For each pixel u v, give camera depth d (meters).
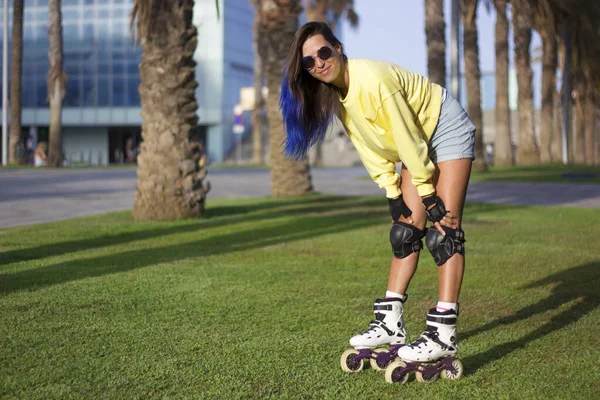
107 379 3.11
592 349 3.63
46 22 53.19
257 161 43.56
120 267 5.95
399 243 3.33
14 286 5.07
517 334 3.93
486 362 3.43
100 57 53.38
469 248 7.30
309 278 5.56
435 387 3.08
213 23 53.44
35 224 9.16
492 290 5.14
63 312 4.32
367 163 3.40
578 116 40.47
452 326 3.15
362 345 3.27
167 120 9.79
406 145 3.05
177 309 4.44
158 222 9.51
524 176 22.12
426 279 5.58
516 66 31.59
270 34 14.35
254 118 43.81
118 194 15.20
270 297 4.82
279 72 14.40
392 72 3.10
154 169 9.81
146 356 3.45
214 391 2.96
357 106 3.13
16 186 17.52
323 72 3.09
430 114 3.19
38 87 53.91
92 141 55.78
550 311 4.48
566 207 12.19
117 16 52.94
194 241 7.68
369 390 3.03
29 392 2.93
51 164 31.94
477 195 15.39
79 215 10.61
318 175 27.45
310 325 4.08
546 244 7.61
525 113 31.80
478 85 25.53
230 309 4.46
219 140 54.00
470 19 23.53
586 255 6.82
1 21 53.97
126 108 53.56
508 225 9.45
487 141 56.44
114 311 4.36
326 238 8.02
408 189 3.37
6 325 3.99
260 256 6.67
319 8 35.75
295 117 3.32
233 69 55.78
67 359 3.39
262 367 3.30
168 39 9.74
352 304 4.63
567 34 29.50
